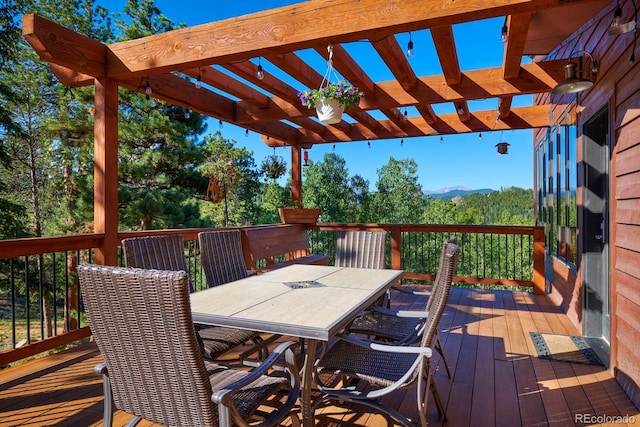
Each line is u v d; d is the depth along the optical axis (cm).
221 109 506
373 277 274
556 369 282
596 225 354
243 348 331
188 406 138
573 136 414
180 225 985
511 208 1869
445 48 318
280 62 329
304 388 178
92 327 147
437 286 198
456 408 227
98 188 342
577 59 377
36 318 1198
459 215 1964
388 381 181
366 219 1738
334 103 350
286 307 192
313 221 626
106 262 340
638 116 230
